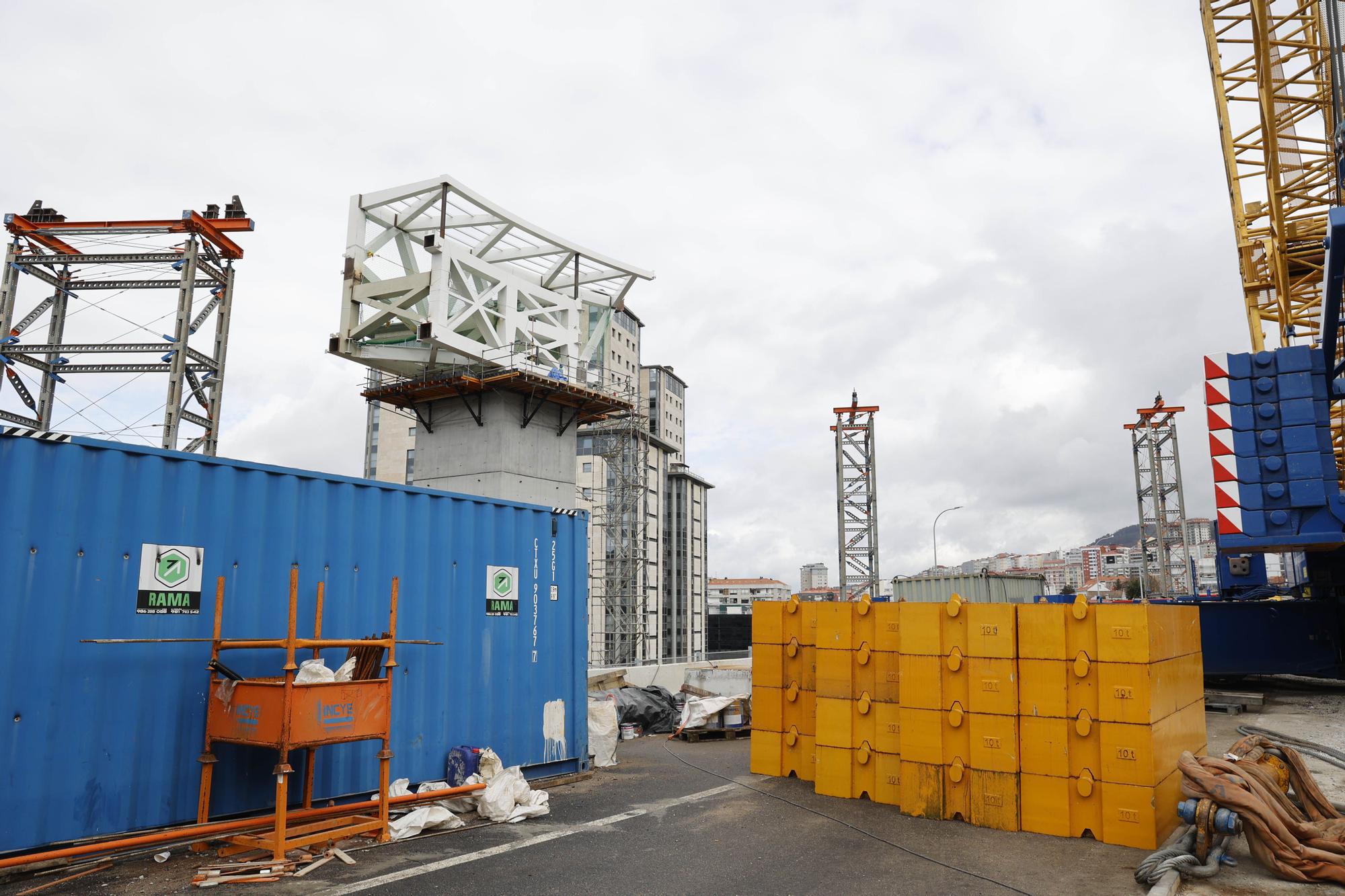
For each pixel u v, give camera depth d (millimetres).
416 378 36031
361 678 7863
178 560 7297
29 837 6281
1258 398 13570
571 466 37844
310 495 8375
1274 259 18234
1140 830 7453
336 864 6832
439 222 34969
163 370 38000
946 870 6848
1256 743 7859
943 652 8656
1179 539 56219
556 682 10750
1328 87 18375
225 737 6980
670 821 8414
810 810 8906
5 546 6348
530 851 7305
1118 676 7734
